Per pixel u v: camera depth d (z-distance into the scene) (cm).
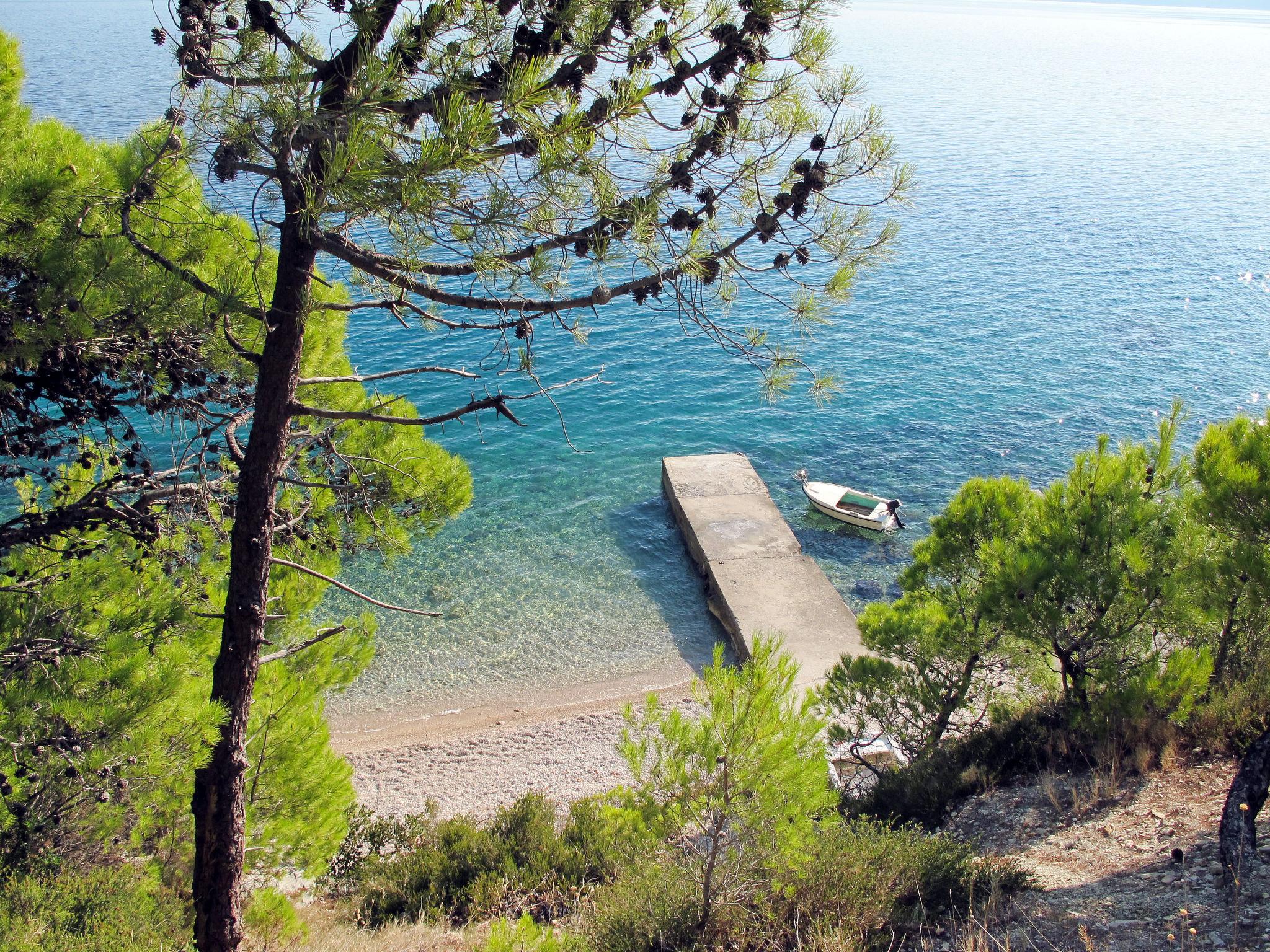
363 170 535
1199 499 988
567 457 3303
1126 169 8838
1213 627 1205
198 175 728
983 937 716
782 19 602
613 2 582
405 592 2492
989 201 7488
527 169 582
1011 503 1352
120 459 866
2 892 759
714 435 3494
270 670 1074
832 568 2627
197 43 600
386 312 4469
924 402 3794
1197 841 873
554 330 4466
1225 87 17200
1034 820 1079
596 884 1163
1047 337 4550
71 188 696
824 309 711
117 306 716
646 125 613
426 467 998
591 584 2567
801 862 832
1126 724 1166
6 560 880
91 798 820
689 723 816
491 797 1758
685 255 636
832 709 1708
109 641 771
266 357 709
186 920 881
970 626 1334
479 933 1033
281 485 988
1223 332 4588
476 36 574
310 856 1080
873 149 623
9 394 735
